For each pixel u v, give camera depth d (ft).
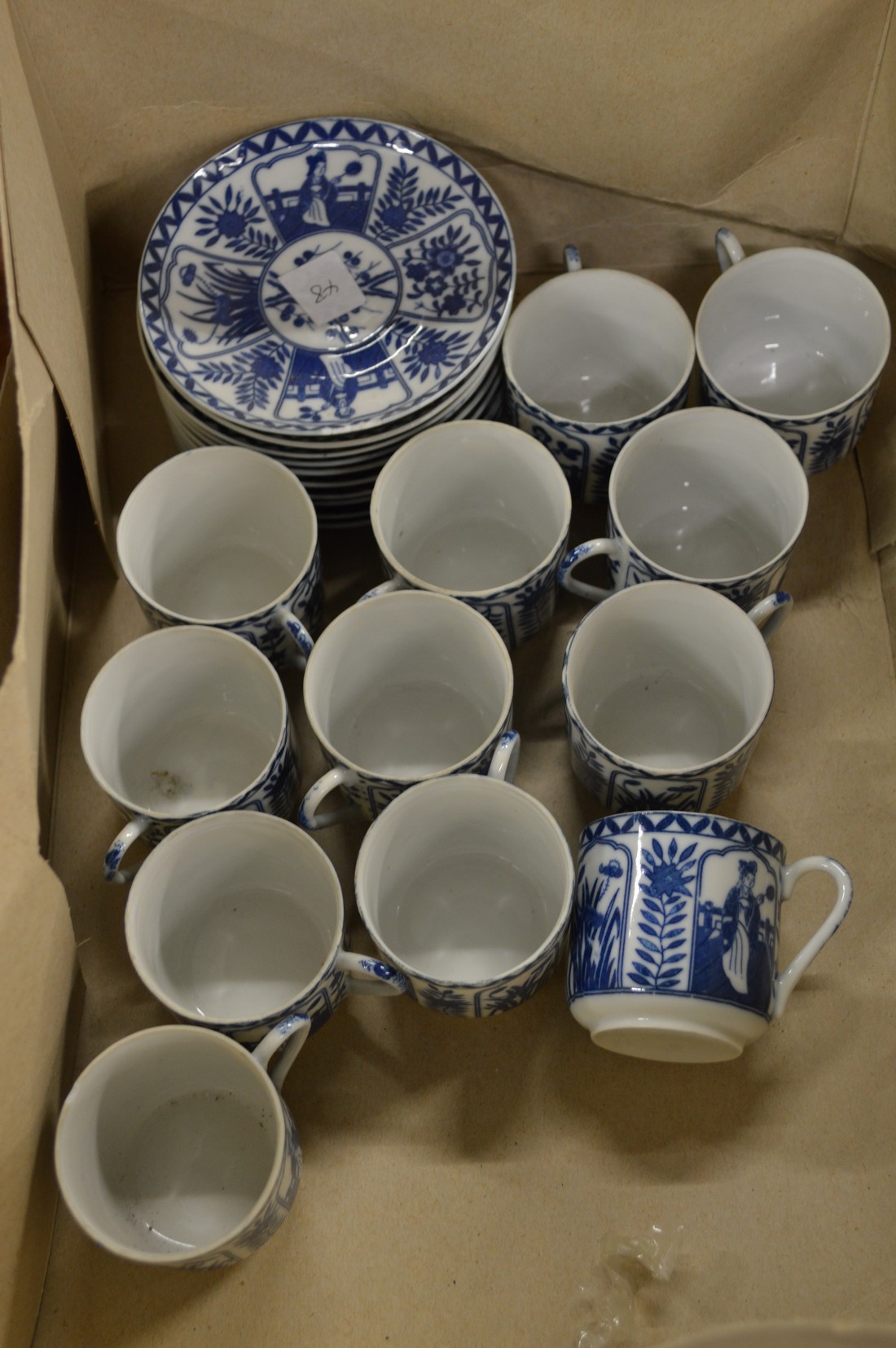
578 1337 2.02
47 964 2.01
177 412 2.71
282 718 2.28
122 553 2.49
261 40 2.61
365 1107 2.24
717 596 2.30
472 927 2.31
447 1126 2.21
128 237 3.05
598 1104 2.22
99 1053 2.29
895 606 2.61
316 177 2.81
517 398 2.61
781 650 2.62
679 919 2.04
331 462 2.61
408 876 2.34
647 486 2.66
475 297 2.73
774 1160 2.15
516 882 2.34
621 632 2.43
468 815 2.25
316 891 2.29
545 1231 2.11
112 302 3.11
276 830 2.19
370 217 2.81
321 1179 2.17
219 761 2.55
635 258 3.09
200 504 2.65
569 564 2.45
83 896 2.45
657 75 2.60
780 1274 2.05
